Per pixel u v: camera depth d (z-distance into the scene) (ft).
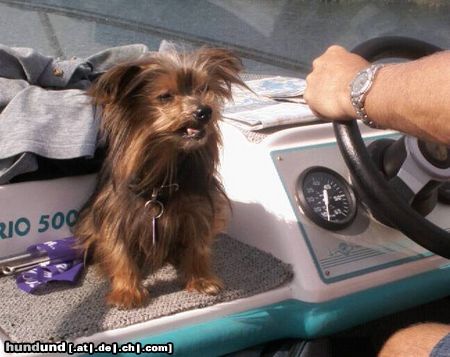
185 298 2.36
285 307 2.48
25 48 2.86
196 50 2.95
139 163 2.65
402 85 1.90
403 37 2.76
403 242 2.73
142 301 2.34
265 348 2.49
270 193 2.67
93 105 2.66
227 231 2.86
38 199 2.58
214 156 2.77
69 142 2.56
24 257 2.47
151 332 2.22
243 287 2.43
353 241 2.65
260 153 2.74
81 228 2.64
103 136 2.69
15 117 2.56
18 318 2.18
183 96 2.73
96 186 2.69
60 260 2.53
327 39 3.26
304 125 2.91
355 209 2.71
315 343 2.51
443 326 2.16
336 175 2.76
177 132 2.64
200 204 2.68
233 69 2.99
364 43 2.71
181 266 2.63
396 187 2.64
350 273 2.57
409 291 2.69
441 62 1.82
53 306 2.27
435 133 1.83
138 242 2.64
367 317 2.61
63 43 3.09
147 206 2.61
